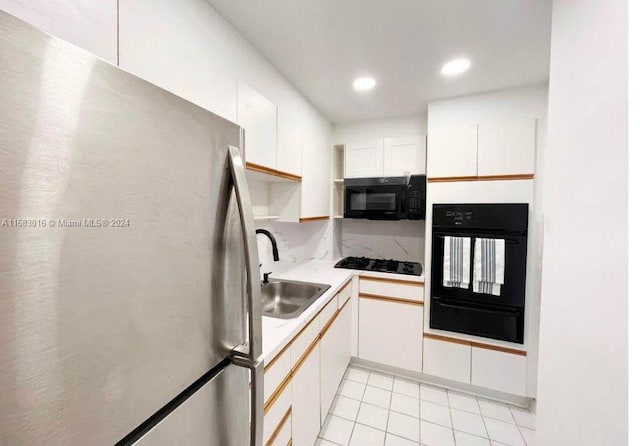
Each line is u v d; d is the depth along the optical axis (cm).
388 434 172
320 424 163
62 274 34
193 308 52
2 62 29
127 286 41
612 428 67
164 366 47
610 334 68
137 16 85
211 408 57
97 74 36
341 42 150
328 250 279
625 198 63
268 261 210
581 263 82
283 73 182
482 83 194
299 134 196
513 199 194
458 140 207
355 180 252
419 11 126
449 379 215
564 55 95
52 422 33
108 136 38
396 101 226
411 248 285
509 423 182
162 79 94
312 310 145
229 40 134
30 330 31
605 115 72
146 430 45
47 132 32
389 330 230
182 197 49
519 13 127
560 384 93
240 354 62
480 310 200
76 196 35
